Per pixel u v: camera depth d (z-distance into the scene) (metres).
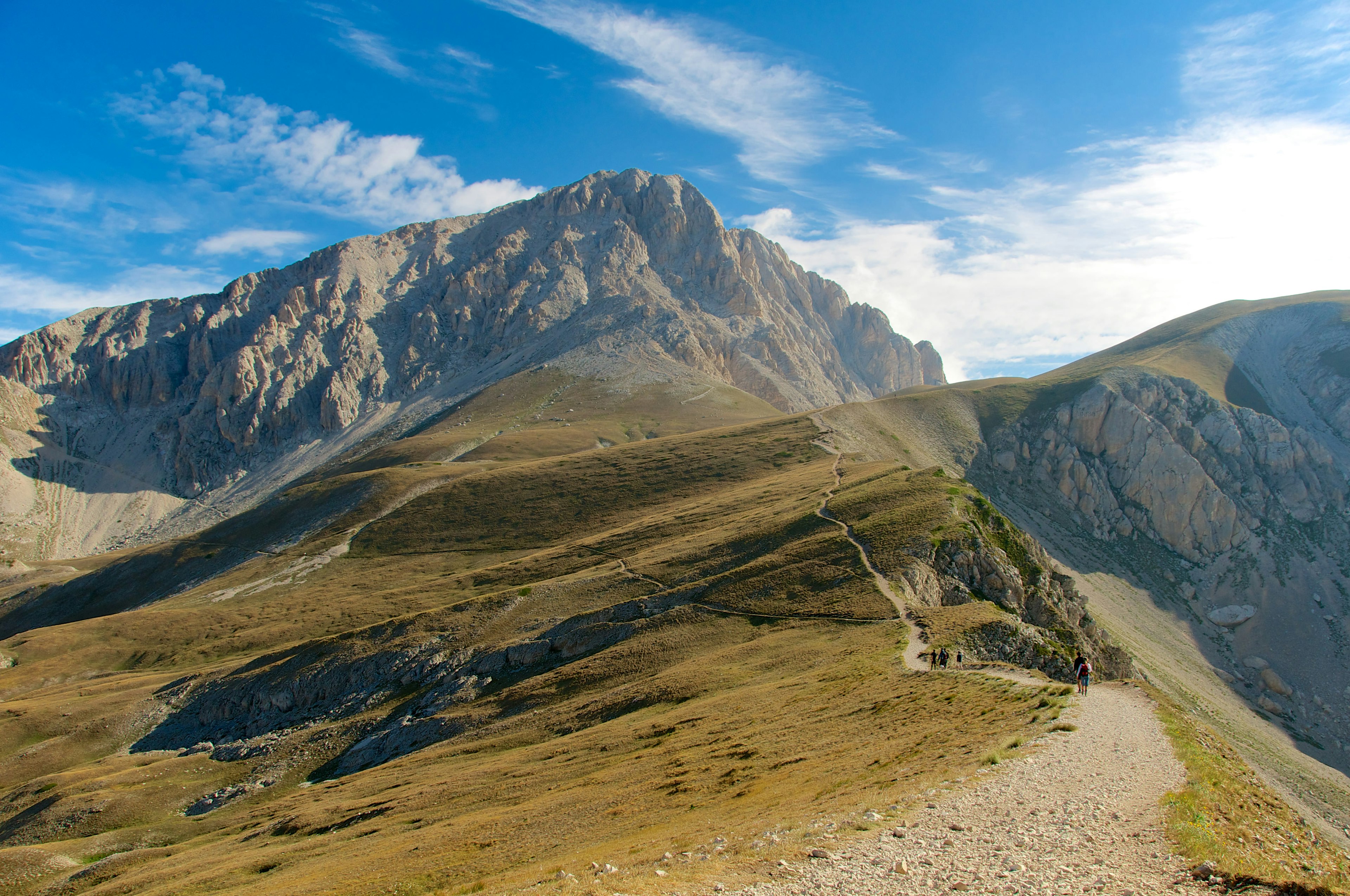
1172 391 193.75
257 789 76.88
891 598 71.19
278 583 162.50
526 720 68.81
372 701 90.00
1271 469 175.12
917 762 27.48
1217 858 16.86
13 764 94.00
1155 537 171.62
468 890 25.38
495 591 121.44
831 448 176.12
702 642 73.69
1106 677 74.06
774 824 22.61
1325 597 148.25
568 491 180.12
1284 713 127.31
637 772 39.88
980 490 180.38
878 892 15.98
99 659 132.25
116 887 52.22
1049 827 19.20
